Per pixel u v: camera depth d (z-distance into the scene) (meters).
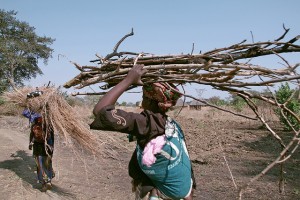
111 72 2.64
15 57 45.41
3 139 12.71
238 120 23.59
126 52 2.70
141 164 2.46
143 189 2.55
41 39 50.38
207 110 29.34
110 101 2.38
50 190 7.18
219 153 11.72
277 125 18.50
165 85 2.52
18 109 7.52
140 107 2.70
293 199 6.73
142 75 2.50
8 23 48.75
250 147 12.66
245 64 2.41
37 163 7.05
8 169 8.66
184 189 2.49
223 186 7.77
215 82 2.41
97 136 5.73
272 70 2.27
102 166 9.55
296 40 2.29
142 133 2.40
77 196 7.09
